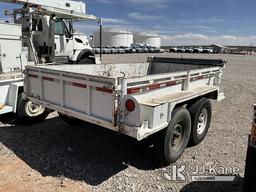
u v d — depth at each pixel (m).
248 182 2.94
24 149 4.35
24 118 5.41
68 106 3.90
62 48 10.12
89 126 5.50
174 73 3.98
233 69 20.08
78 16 9.80
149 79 3.48
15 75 5.43
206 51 56.84
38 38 9.62
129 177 3.62
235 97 9.42
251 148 2.89
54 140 4.77
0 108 5.11
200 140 4.90
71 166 3.85
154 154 3.89
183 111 3.90
